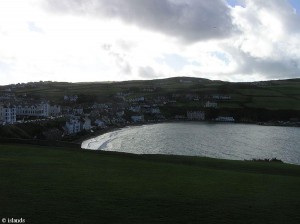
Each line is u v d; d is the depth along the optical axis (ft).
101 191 85.25
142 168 125.59
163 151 392.27
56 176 100.32
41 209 69.56
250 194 89.76
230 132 625.00
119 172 114.01
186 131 631.56
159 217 68.80
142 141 482.69
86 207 72.18
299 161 342.03
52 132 472.44
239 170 140.77
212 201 81.30
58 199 76.64
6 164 116.57
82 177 100.99
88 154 156.87
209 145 447.83
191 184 99.71
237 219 69.87
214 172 124.26
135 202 77.41
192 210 74.02
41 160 129.29
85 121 614.34
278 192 93.56
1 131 382.01
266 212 74.79
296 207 79.15
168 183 99.66
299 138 544.62
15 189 83.25
